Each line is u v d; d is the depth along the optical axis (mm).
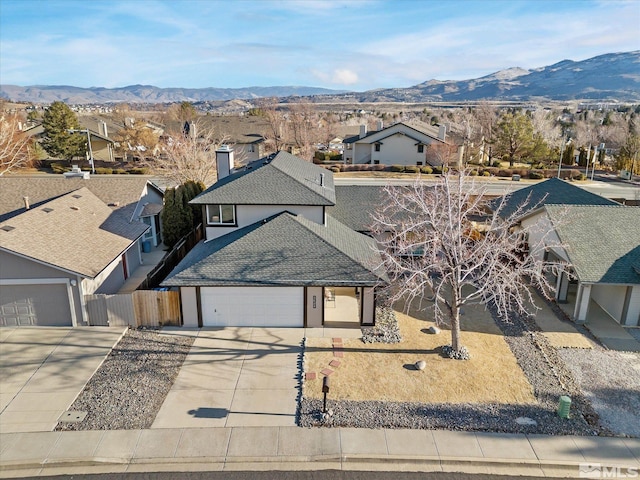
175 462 11719
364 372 15523
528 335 18422
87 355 16391
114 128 71688
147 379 15070
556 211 22078
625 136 68812
